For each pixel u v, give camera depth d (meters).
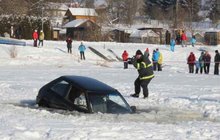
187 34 127.88
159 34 123.69
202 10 192.38
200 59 55.84
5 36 92.56
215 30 132.88
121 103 21.30
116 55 78.44
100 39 111.00
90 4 174.75
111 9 175.75
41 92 22.47
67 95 21.16
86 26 117.44
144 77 28.03
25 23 101.88
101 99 20.67
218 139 14.80
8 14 104.00
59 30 122.25
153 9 185.25
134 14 176.25
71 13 145.75
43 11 122.56
